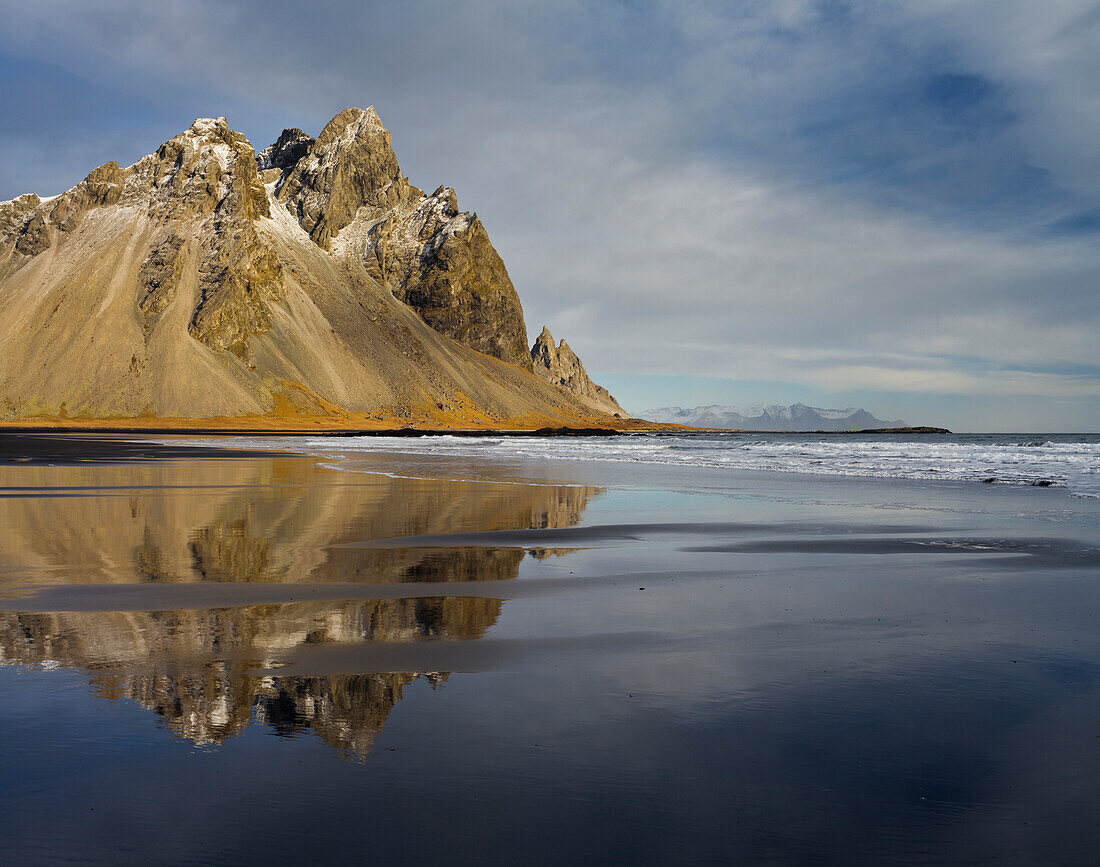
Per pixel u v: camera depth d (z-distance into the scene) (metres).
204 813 4.42
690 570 12.22
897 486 28.22
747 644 7.89
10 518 19.00
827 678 6.78
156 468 40.03
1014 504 21.89
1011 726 5.67
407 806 4.51
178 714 5.91
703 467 41.34
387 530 17.06
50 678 6.77
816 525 17.67
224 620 8.93
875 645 7.82
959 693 6.37
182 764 5.04
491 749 5.28
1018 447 60.91
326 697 6.32
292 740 5.42
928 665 7.13
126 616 9.13
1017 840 4.18
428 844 4.11
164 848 4.06
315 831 4.23
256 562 12.95
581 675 6.89
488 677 6.85
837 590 10.62
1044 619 8.88
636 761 5.10
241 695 6.37
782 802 4.57
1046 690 6.43
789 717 5.86
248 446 77.62
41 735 5.49
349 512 20.55
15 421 162.00
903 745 5.35
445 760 5.11
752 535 16.11
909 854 4.04
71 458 49.47
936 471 35.25
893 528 17.08
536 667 7.13
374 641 8.02
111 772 4.91
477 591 10.61
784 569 12.27
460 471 38.81
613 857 3.99
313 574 11.87
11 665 7.15
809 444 74.69
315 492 26.66
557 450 67.75
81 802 4.55
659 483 30.53
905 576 11.63
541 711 6.00
